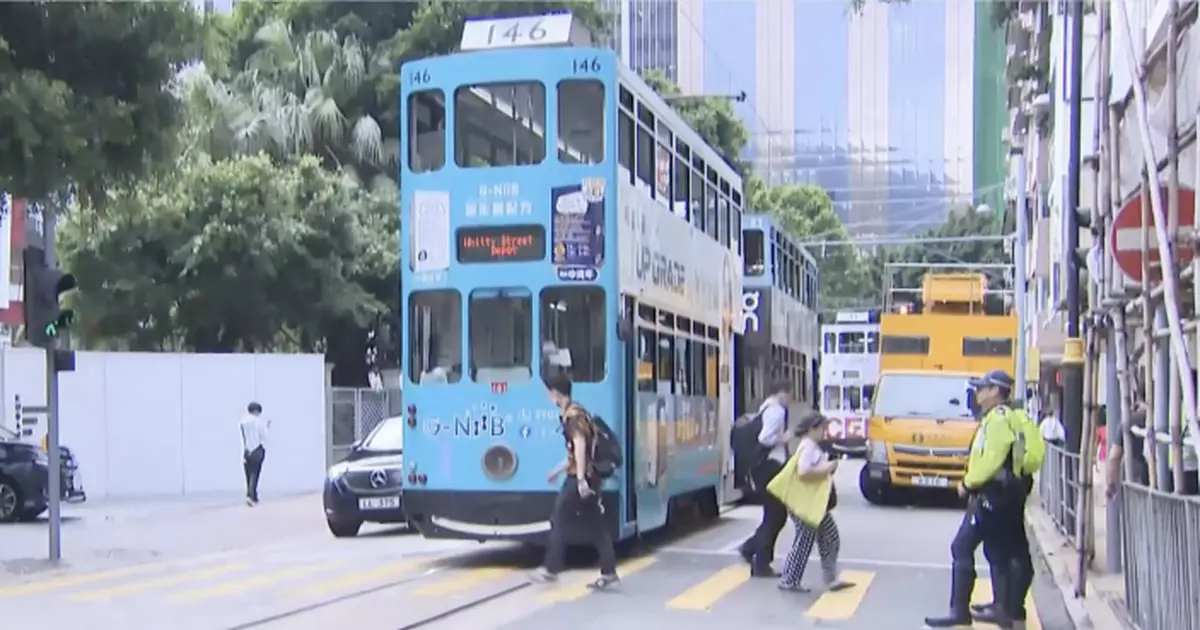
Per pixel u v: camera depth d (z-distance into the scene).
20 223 32.66
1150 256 10.20
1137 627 10.26
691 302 17.36
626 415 13.80
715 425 18.95
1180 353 8.48
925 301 29.25
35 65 14.66
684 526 18.67
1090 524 14.38
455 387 13.83
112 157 15.18
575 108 13.82
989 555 10.27
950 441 22.81
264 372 26.50
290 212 30.17
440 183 14.09
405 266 14.20
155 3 14.89
